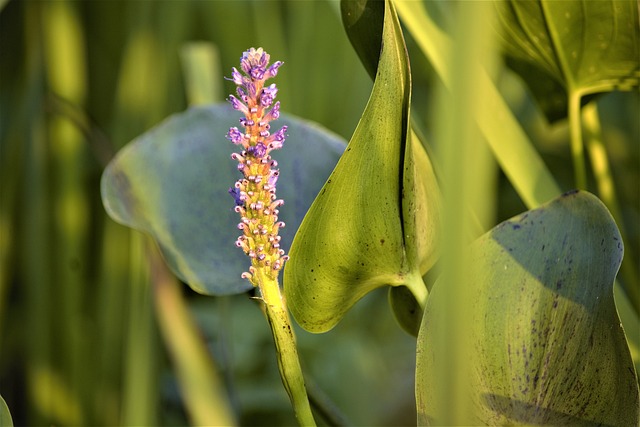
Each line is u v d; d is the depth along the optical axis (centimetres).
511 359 86
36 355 160
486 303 86
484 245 87
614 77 103
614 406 85
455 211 72
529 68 107
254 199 85
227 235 98
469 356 86
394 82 83
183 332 112
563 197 88
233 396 124
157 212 99
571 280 86
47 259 160
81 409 159
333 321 90
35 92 159
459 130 71
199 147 101
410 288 89
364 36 92
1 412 88
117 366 160
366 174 85
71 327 161
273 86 85
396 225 87
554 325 86
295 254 86
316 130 101
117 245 159
